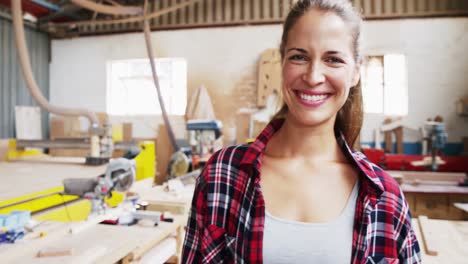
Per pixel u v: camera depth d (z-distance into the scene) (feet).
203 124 12.27
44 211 6.24
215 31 19.58
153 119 20.47
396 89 17.98
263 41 19.07
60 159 14.28
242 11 19.36
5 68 19.17
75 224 4.87
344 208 2.34
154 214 5.53
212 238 2.39
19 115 19.63
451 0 17.30
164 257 5.51
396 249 2.37
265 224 2.27
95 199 5.49
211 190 2.49
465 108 17.12
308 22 2.26
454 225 5.68
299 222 2.26
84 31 21.20
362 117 2.76
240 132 19.16
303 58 2.32
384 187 2.43
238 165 2.50
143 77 20.71
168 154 18.79
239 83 19.30
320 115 2.34
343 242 2.22
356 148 2.96
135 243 4.45
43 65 21.40
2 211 5.99
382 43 17.93
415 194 11.50
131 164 5.55
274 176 2.49
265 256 2.20
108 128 12.42
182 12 19.94
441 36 17.51
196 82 19.74
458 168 13.17
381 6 17.90
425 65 17.65
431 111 17.62
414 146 17.74
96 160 12.37
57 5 19.81
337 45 2.25
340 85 2.29
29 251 3.99
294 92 2.37
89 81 21.34
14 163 12.94
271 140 2.68
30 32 20.53
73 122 20.90
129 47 20.75
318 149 2.54
